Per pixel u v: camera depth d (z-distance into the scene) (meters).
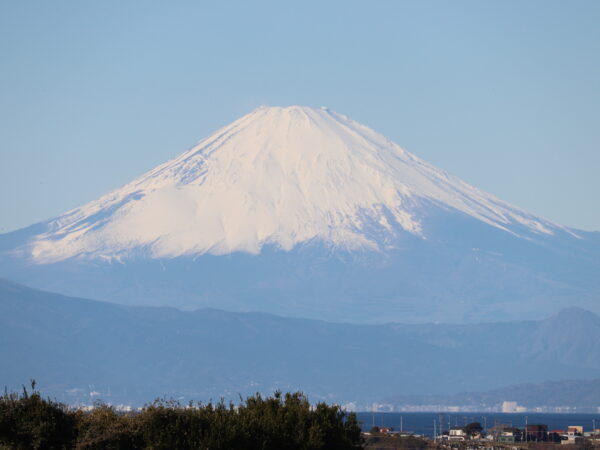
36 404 126.50
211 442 121.75
